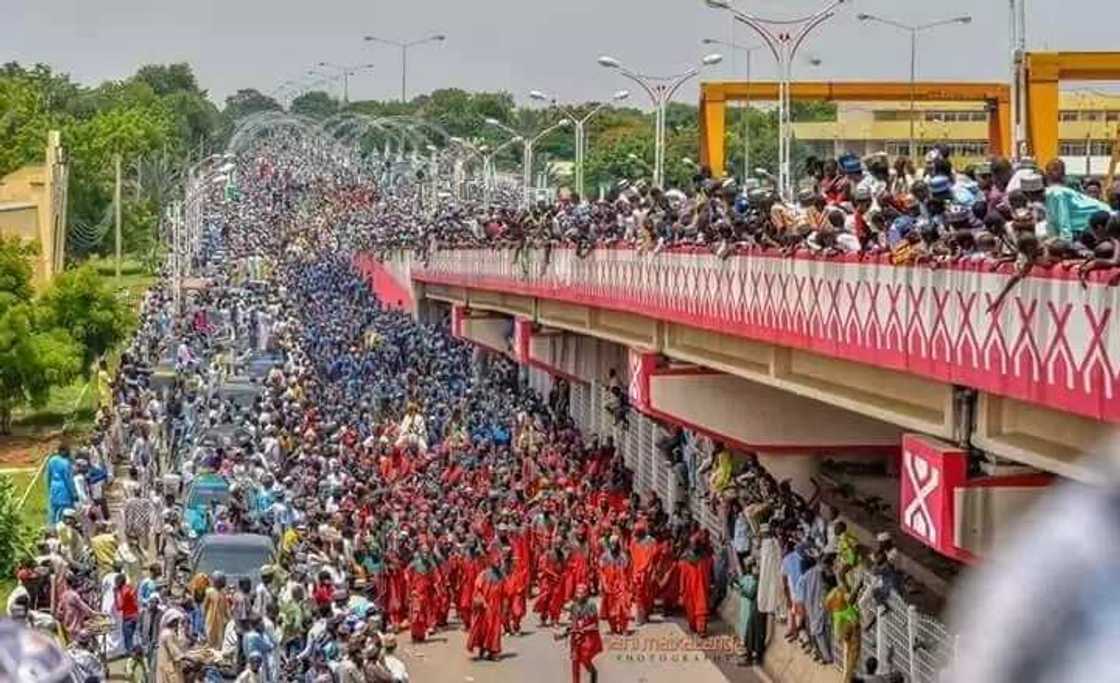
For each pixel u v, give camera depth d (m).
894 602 32.72
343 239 147.75
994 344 22.45
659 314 44.34
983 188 25.23
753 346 38.25
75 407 90.19
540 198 95.56
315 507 47.59
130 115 199.62
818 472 43.41
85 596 37.25
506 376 86.75
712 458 46.69
